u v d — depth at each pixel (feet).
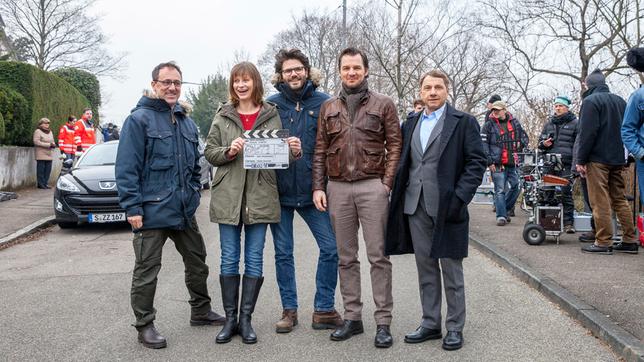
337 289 20.79
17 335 16.28
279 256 16.60
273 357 14.52
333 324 16.66
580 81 61.93
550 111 57.31
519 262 23.03
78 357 14.60
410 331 16.42
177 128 16.01
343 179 15.58
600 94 23.34
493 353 14.60
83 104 81.82
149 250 15.43
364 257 26.21
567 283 19.58
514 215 38.11
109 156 38.45
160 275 23.22
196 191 16.51
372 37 65.46
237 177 15.88
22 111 57.11
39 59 114.83
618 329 14.99
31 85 59.62
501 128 33.94
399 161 15.57
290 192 16.38
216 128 16.15
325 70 110.73
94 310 18.67
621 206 24.18
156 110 15.80
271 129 15.81
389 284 15.65
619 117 23.30
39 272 24.43
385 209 15.52
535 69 66.13
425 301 15.62
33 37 114.62
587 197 27.07
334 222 15.84
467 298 19.53
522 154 32.40
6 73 58.90
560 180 26.32
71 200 33.88
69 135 59.11
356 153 15.44
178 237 16.48
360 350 14.93
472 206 43.37
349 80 15.51
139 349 15.15
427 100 15.16
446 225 14.85
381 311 15.47
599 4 58.70
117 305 19.24
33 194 51.88
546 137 31.89
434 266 15.52
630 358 13.65
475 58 86.38
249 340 15.44
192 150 16.33
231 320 15.84
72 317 17.93
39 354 14.80
